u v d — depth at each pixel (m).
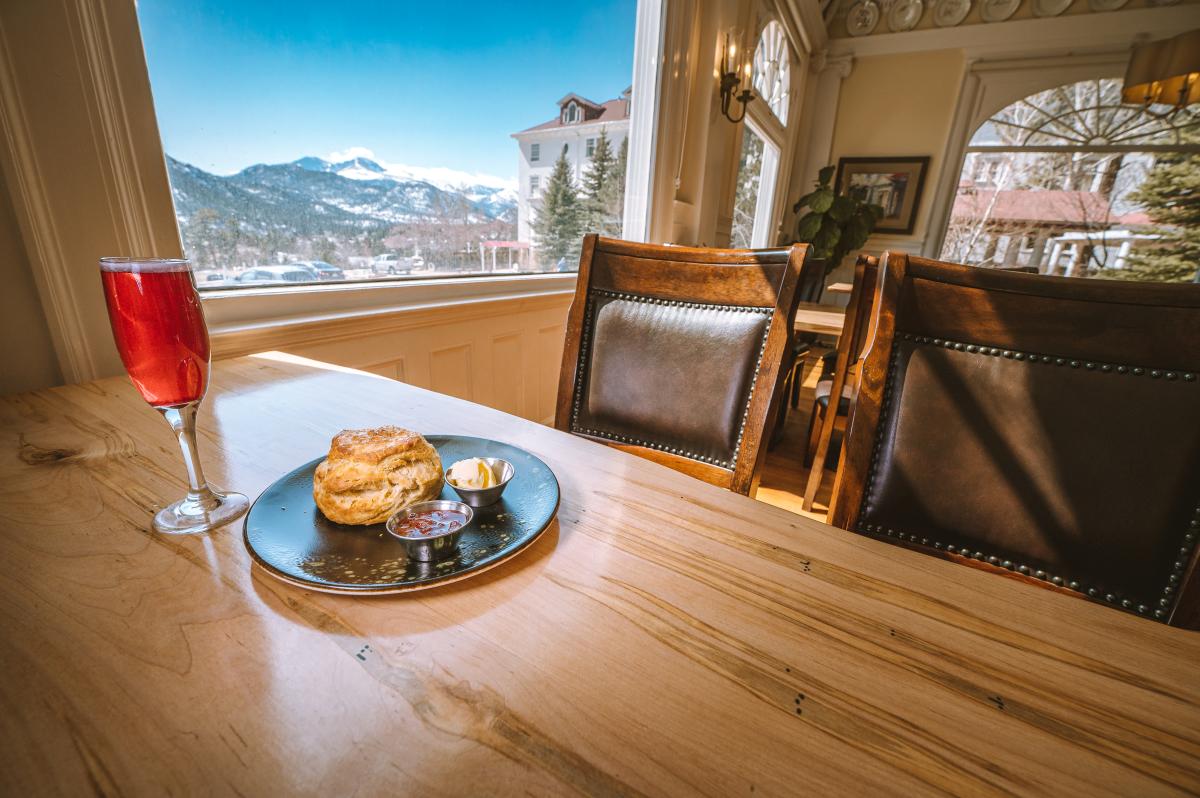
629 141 2.42
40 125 0.75
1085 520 0.52
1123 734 0.28
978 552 0.56
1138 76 3.06
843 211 4.48
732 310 0.77
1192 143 4.17
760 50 3.66
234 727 0.26
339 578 0.35
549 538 0.42
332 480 0.41
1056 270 4.75
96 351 0.84
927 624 0.35
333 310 1.35
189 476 0.43
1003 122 4.56
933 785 0.25
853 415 0.60
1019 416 0.55
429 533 0.38
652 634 0.33
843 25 4.85
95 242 0.83
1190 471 0.49
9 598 0.33
